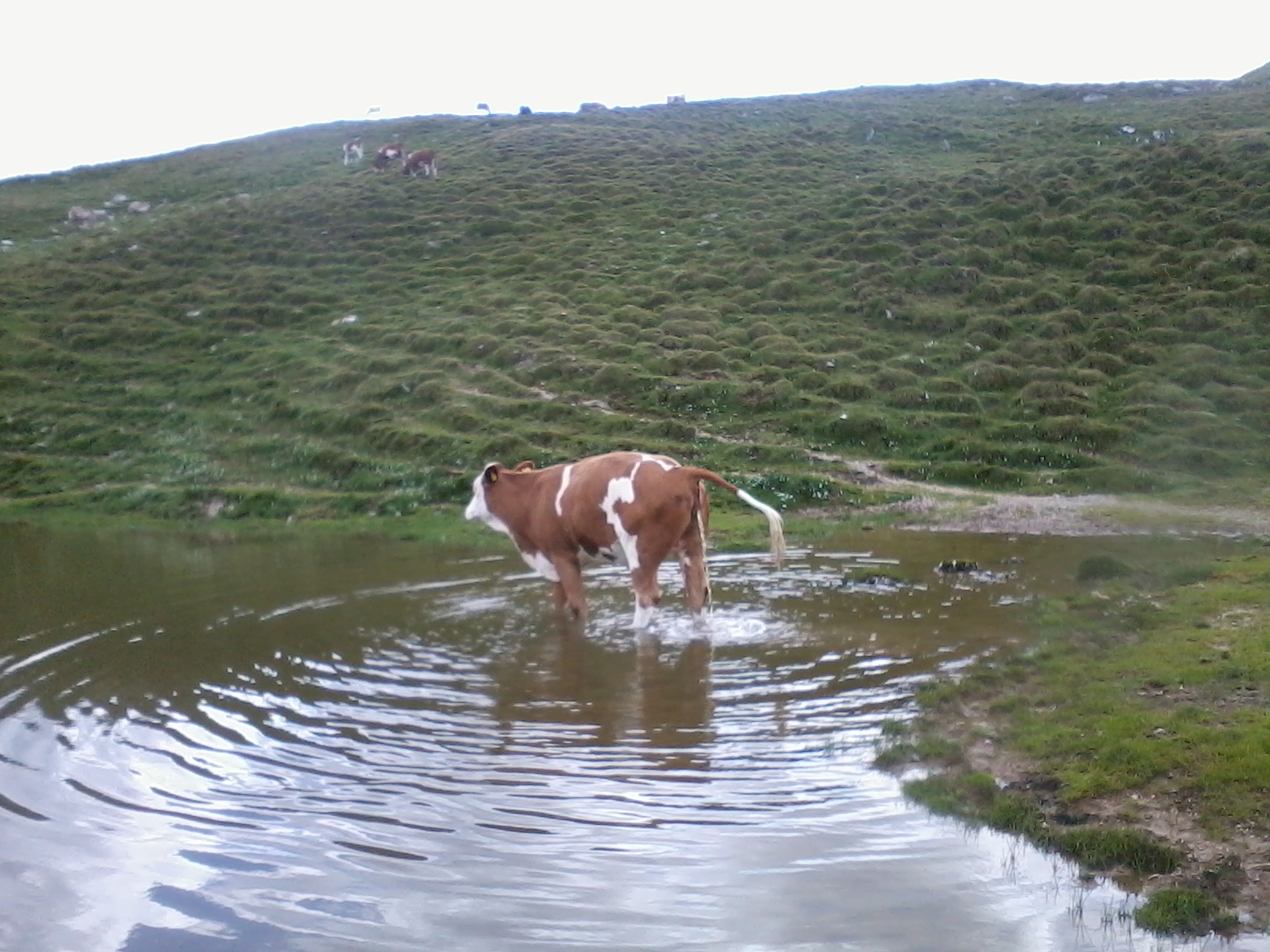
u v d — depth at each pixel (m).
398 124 68.06
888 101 64.31
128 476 25.78
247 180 57.06
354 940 5.91
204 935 5.99
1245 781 7.04
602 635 11.80
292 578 15.66
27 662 11.30
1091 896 6.06
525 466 14.08
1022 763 7.77
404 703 9.64
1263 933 5.61
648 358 27.77
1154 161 38.75
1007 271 31.55
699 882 6.36
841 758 8.13
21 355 33.62
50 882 6.58
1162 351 25.56
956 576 14.29
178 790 7.86
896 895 6.16
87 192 59.41
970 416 23.33
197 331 34.62
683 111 63.72
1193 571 13.17
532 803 7.48
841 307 30.58
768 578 14.59
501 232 41.62
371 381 28.61
